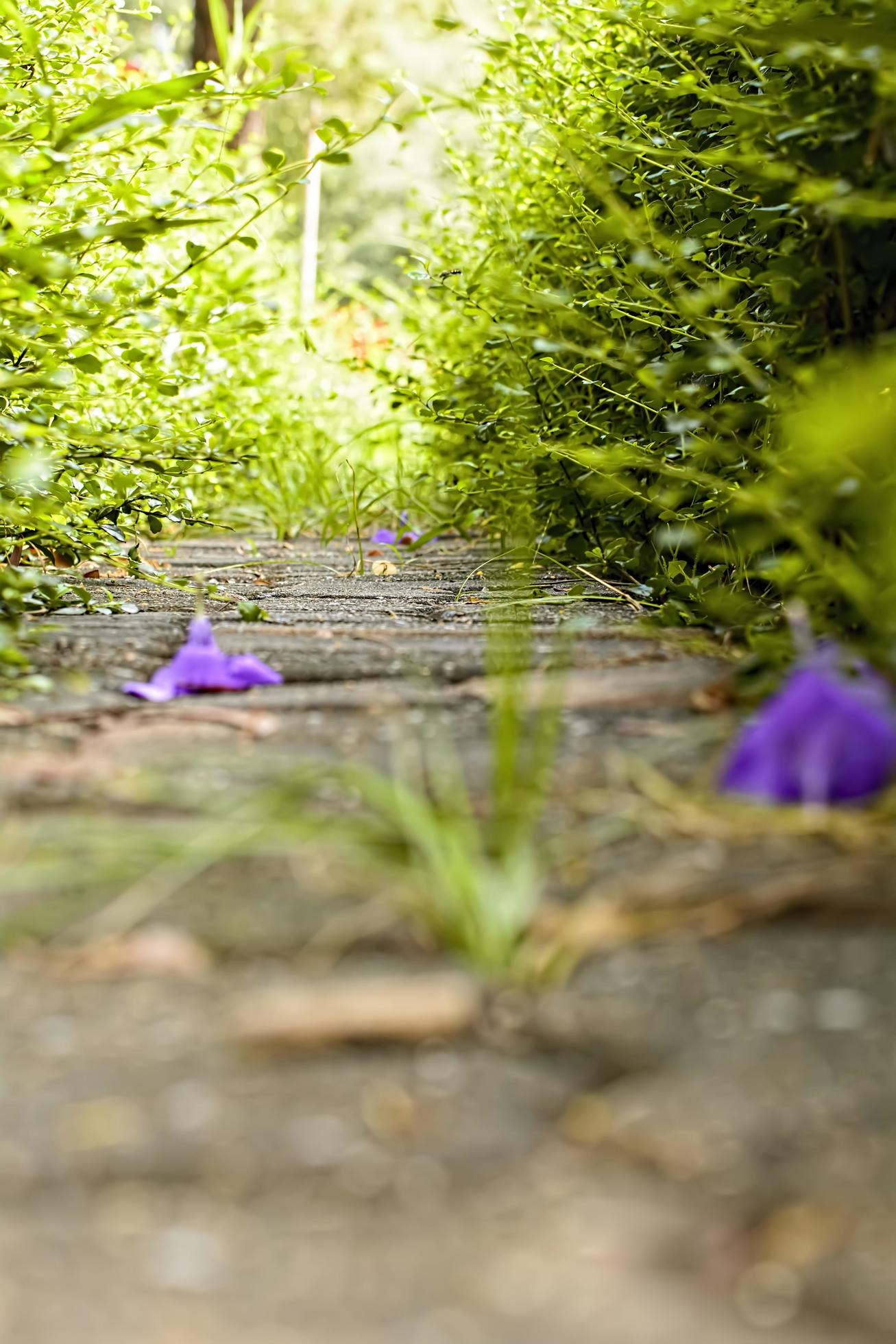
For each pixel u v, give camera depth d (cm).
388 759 74
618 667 88
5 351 105
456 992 58
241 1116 53
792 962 59
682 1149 52
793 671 78
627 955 60
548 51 123
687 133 112
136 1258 47
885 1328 43
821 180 84
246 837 65
